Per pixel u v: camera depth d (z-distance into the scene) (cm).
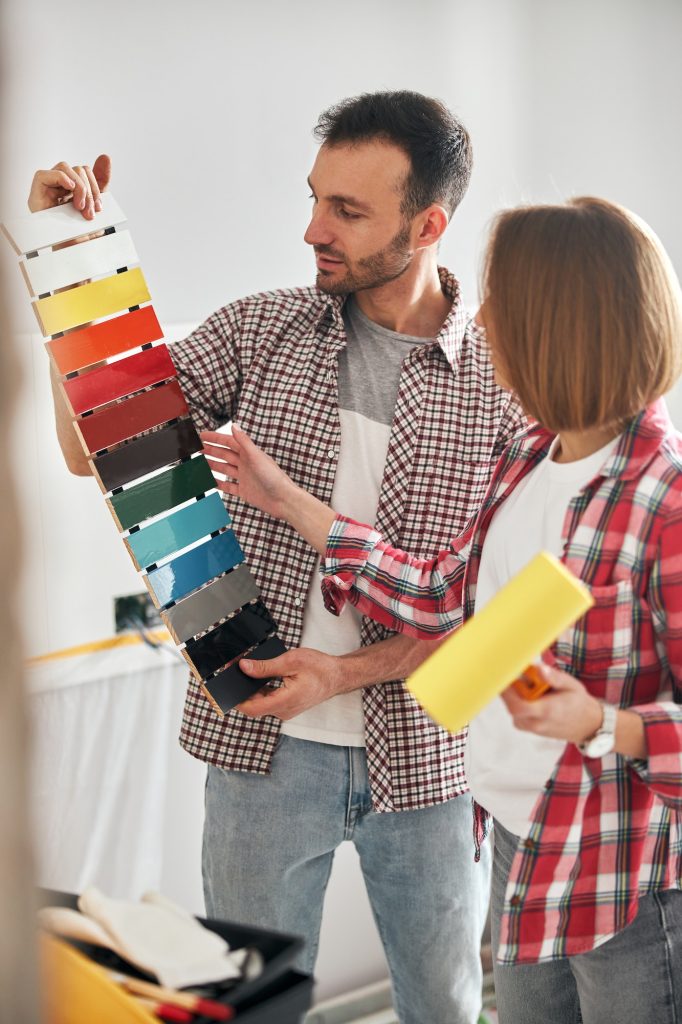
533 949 107
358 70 208
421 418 150
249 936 81
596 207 104
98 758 187
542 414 106
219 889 153
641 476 103
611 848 107
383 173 143
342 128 145
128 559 187
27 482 42
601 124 234
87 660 184
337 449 150
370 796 152
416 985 160
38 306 131
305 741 150
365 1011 219
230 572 141
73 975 72
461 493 151
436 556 139
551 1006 127
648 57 237
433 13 213
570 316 100
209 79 192
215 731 150
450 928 157
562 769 105
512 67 222
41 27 175
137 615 189
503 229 105
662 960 109
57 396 142
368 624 150
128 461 136
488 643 82
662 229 245
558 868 106
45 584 178
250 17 195
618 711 99
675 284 103
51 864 184
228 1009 71
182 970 75
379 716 150
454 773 154
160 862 197
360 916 222
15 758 40
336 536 138
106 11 181
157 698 192
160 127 189
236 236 200
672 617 101
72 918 79
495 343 106
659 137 241
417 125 144
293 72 201
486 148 221
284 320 156
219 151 196
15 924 42
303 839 150
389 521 149
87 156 183
